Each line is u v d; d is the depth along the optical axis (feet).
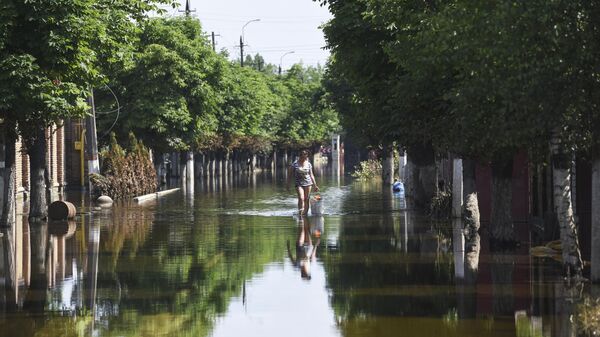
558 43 68.85
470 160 123.24
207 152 387.14
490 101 78.64
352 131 219.41
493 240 111.14
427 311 66.90
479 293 74.28
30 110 118.93
